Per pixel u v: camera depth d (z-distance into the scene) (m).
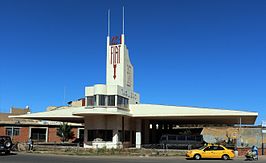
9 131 70.12
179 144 45.44
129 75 53.22
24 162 25.88
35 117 52.50
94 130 46.97
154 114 47.03
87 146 46.97
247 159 33.62
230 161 31.38
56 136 74.88
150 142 62.72
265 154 43.53
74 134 77.00
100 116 46.81
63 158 31.77
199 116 45.66
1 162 25.61
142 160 30.77
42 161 27.22
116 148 43.53
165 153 39.84
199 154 33.66
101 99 45.25
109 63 52.06
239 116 44.88
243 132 78.12
